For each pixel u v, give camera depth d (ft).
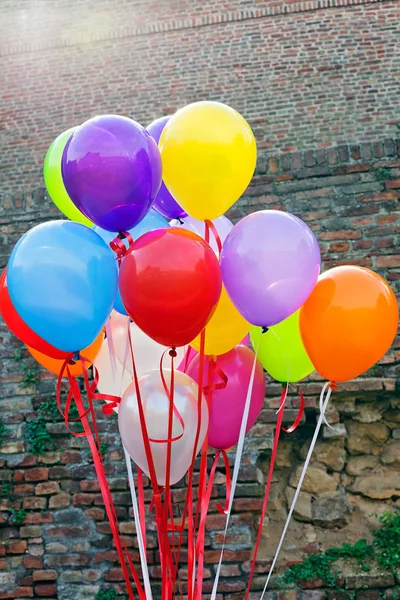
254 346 7.88
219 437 7.55
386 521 10.96
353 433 11.57
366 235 12.14
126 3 16.71
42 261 6.00
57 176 7.81
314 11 15.88
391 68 15.23
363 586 10.48
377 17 15.67
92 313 6.14
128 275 5.87
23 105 16.28
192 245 5.91
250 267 6.28
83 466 11.52
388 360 11.46
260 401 7.70
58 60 16.57
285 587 10.61
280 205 12.51
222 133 6.46
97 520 11.22
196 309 5.83
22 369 12.17
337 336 6.85
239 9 16.19
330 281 7.02
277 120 15.11
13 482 11.57
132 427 6.80
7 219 13.29
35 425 11.82
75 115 16.11
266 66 15.61
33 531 11.26
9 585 11.04
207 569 10.73
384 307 6.90
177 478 7.01
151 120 15.84
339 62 15.39
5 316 6.89
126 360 7.59
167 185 6.72
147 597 6.98
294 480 11.37
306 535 11.03
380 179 12.36
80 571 10.98
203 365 7.34
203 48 16.06
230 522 10.92
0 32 16.98
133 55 16.34
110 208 6.20
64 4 16.98
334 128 14.85
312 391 11.50
